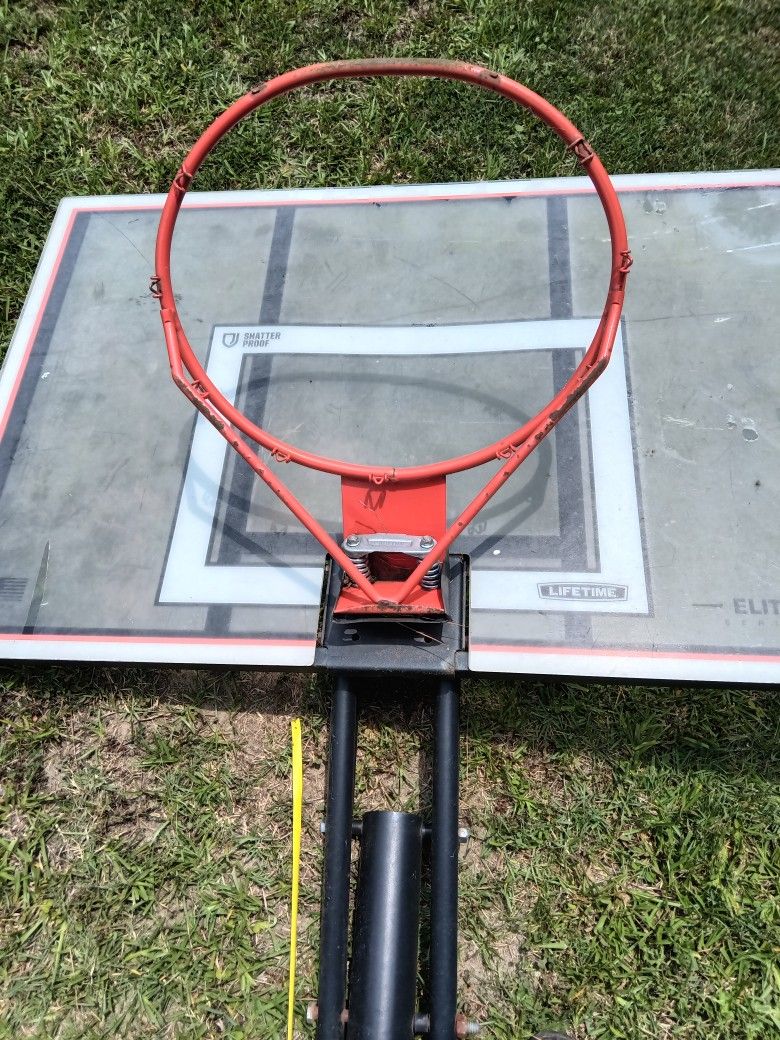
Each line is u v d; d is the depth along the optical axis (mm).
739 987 1897
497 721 2150
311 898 2018
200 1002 1939
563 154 2889
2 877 2061
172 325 1731
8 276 2826
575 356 2182
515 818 2066
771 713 2129
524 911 1986
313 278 2354
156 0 3260
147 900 2029
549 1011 1902
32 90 3127
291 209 2453
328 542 1782
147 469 2182
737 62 3072
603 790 2088
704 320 2203
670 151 2912
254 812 2113
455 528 1756
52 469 2203
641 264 2279
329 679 2191
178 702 2223
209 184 2920
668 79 3035
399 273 2336
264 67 3127
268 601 2010
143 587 2057
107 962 1979
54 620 2041
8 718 2221
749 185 2350
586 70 3061
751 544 1973
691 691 2152
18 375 2316
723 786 2076
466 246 2350
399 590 1806
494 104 2975
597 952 1941
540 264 2301
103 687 2238
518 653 1896
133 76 3129
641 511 2016
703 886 1987
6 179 2953
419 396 2189
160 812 2121
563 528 2012
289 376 2246
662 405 2117
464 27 3145
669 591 1939
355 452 2141
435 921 1746
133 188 2941
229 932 1996
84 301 2393
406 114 2979
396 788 2107
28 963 1987
